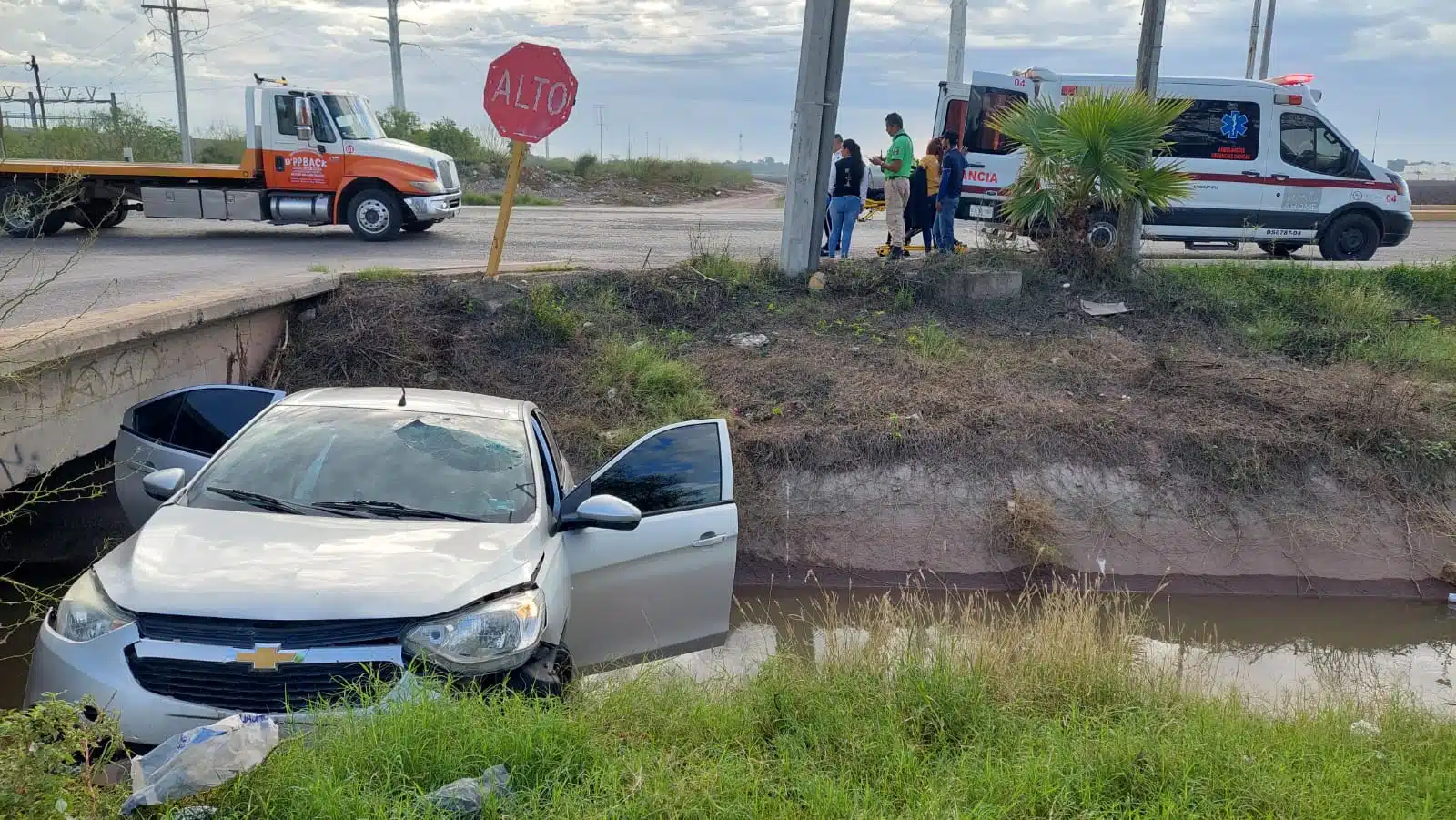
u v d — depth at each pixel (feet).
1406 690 20.63
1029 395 33.40
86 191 59.26
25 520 26.68
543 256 51.52
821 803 12.34
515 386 33.65
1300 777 13.74
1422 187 124.77
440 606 13.87
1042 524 28.32
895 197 45.09
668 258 51.57
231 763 11.33
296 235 62.49
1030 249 44.16
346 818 10.95
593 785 12.30
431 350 34.76
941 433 30.73
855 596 26.86
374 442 17.81
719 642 18.98
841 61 40.50
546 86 37.63
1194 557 28.45
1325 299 41.91
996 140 57.41
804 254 41.55
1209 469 30.14
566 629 17.15
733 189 159.33
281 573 14.01
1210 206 57.62
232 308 30.83
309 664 13.25
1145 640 23.29
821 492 29.53
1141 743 14.10
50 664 13.64
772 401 32.86
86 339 23.86
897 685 16.31
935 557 28.22
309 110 58.44
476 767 12.18
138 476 22.27
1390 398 32.78
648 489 18.49
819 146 40.88
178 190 58.95
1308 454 30.50
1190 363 35.76
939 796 12.51
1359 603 27.22
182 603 13.38
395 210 59.47
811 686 16.20
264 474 16.94
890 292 40.75
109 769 12.46
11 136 95.66
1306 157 57.62
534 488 17.48
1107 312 40.11
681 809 11.88
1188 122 57.47
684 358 35.78
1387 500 29.76
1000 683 16.89
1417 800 13.51
